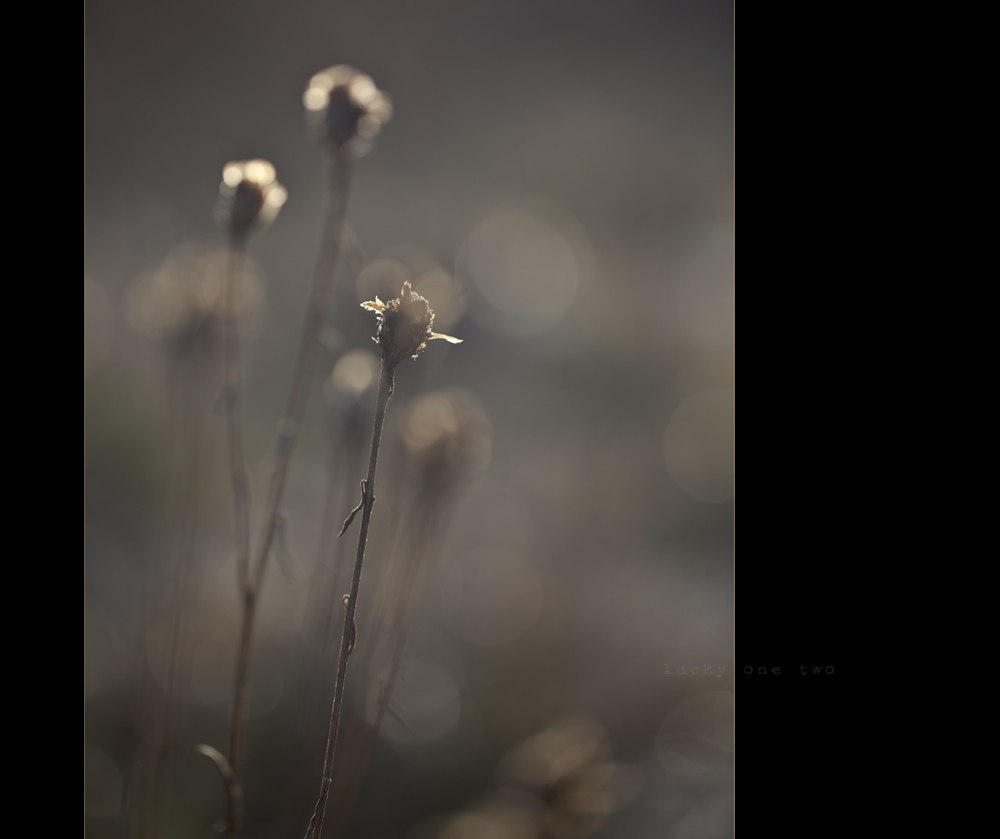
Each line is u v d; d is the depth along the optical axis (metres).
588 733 0.61
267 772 0.63
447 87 2.64
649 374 1.46
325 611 0.59
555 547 1.04
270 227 1.57
